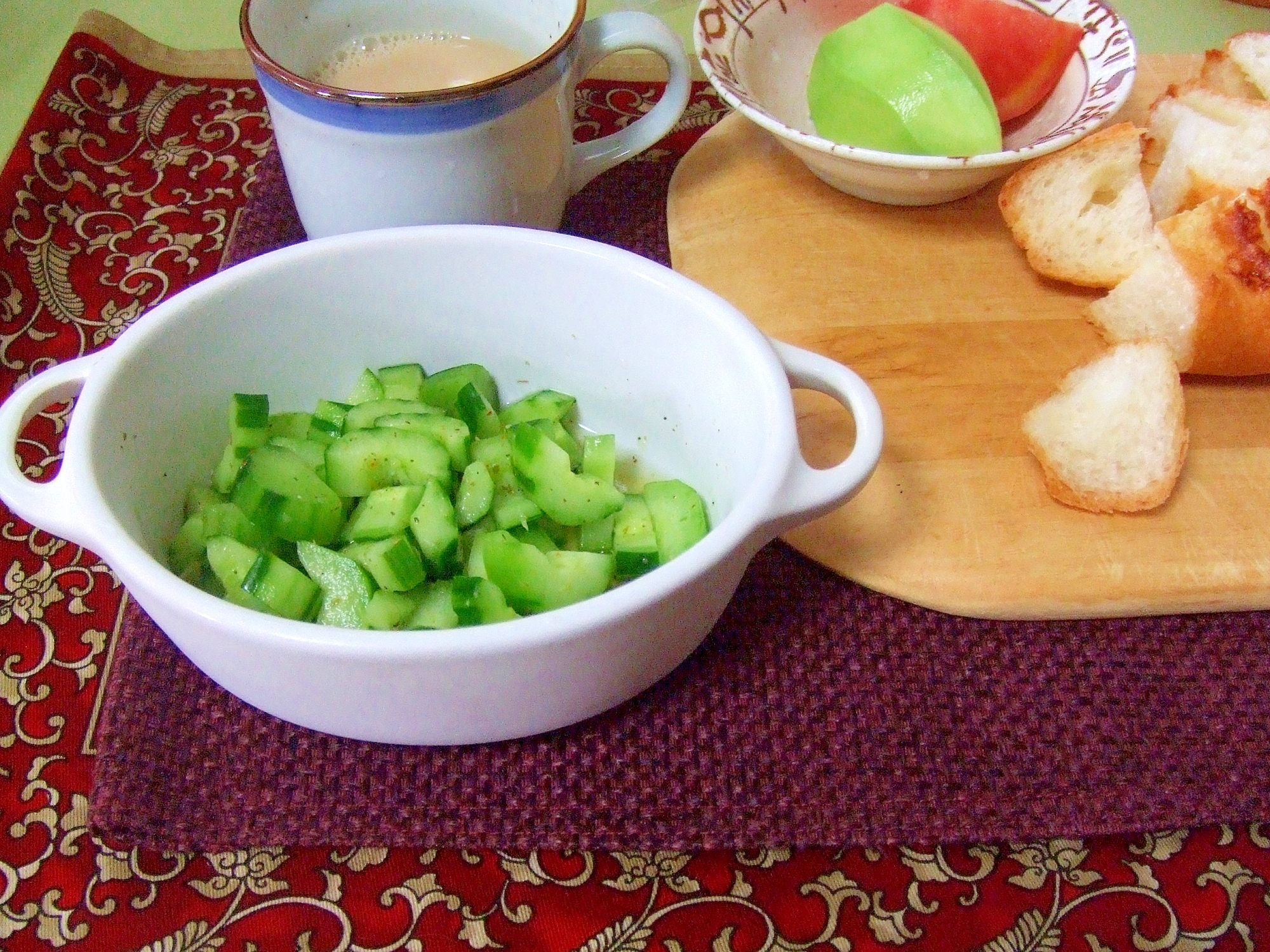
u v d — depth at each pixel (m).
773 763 0.28
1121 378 0.33
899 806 0.28
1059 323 0.37
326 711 0.26
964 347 0.36
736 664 0.30
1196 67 0.44
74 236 0.40
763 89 0.41
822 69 0.39
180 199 0.41
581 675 0.26
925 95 0.37
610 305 0.31
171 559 0.29
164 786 0.28
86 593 0.32
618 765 0.28
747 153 0.41
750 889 0.27
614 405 0.33
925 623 0.31
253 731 0.29
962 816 0.28
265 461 0.29
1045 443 0.33
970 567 0.31
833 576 0.32
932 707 0.29
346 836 0.27
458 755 0.28
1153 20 0.48
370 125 0.32
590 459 0.31
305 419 0.32
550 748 0.29
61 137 0.42
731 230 0.39
